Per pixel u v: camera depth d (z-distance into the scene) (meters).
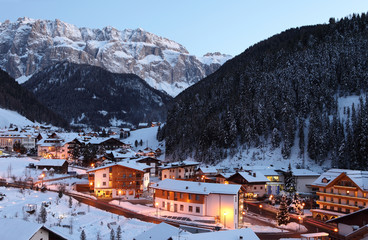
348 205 77.50
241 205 76.06
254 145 160.00
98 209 75.50
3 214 60.66
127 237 55.03
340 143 137.00
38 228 35.50
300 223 76.06
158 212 77.19
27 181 101.25
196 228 56.97
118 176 98.44
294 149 148.50
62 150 188.88
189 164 134.75
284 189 117.19
